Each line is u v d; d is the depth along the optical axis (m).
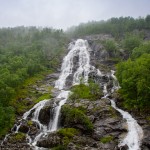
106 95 90.56
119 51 145.38
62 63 139.25
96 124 68.69
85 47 164.50
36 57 138.12
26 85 104.56
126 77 84.12
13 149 58.91
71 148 57.78
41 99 89.25
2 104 74.56
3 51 156.50
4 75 94.62
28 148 59.69
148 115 72.00
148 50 126.31
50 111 75.56
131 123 68.94
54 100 83.69
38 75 120.00
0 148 59.47
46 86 106.06
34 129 69.12
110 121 68.75
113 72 119.94
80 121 66.94
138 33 195.38
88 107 75.62
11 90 79.75
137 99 74.31
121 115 73.69
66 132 63.59
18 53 153.25
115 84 100.19
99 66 129.62
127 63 93.31
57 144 60.34
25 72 110.19
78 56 144.00
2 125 67.25
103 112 72.50
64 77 117.00
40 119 75.38
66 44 181.62
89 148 58.56
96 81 108.12
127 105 77.56
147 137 61.66
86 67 128.12
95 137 63.78
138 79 77.38
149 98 73.25
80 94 88.50
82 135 65.12
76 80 113.81
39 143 61.81
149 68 80.88
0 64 124.75
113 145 60.44
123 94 82.25
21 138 64.62
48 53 154.50
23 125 69.94
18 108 82.75
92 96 87.44
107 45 148.50
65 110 72.19
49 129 73.06
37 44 164.25
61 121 72.00
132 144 61.12
